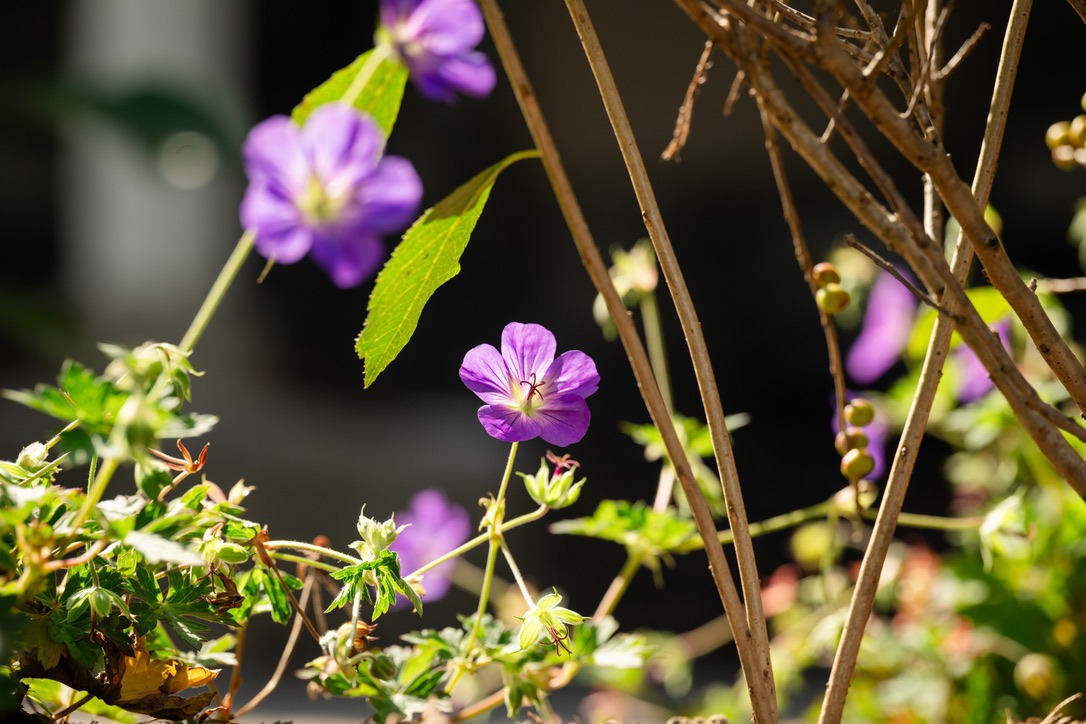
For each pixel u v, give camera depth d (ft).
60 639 3.70
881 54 3.53
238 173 3.36
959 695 4.81
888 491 3.72
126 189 14.44
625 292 4.50
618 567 11.12
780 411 14.93
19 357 13.48
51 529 3.64
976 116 13.74
